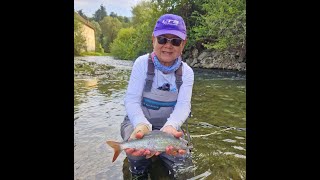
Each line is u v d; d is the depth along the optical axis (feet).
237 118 15.29
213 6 49.29
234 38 43.91
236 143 11.83
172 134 9.00
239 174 9.20
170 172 9.49
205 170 9.55
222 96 21.16
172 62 10.17
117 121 14.38
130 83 10.37
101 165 9.77
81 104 17.57
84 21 100.99
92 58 77.46
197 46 54.08
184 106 10.19
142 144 8.59
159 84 10.18
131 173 9.40
